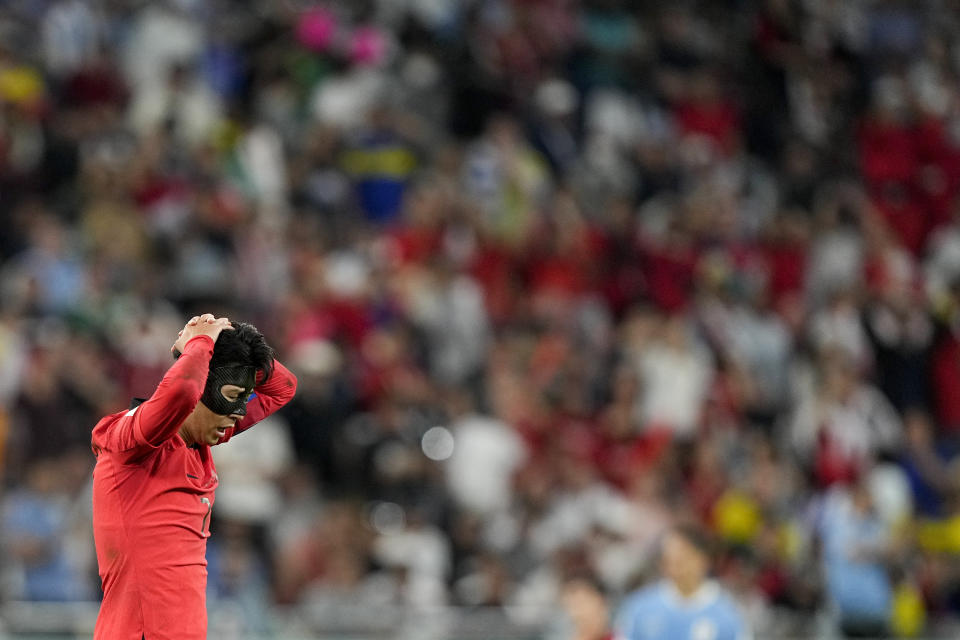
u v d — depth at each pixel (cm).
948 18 8100
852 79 7569
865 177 7019
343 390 4534
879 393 5675
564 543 4203
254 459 4188
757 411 5341
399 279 5088
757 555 4312
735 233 6234
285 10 6216
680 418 5047
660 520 4303
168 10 5978
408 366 4828
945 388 5725
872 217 6600
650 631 3053
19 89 5384
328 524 4084
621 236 5897
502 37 6638
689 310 5728
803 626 3972
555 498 4478
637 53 6938
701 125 6831
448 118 6241
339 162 5731
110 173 5062
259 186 5459
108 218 4909
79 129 5322
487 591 4031
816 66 7444
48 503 3800
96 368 4331
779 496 4766
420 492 4331
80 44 5819
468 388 4872
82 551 3812
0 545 3700
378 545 4106
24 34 5709
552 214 5881
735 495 4666
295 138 5772
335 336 4741
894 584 4119
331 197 5550
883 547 4109
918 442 5147
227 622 3538
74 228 4938
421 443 4550
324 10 6291
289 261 5059
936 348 5806
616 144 6488
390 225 5578
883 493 4919
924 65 7862
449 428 4612
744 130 7006
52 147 5219
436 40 6450
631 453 4894
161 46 5891
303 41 6088
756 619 3934
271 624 3538
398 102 6081
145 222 4994
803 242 6256
